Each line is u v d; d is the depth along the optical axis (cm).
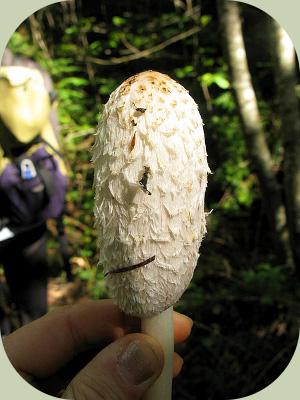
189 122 12
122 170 12
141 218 12
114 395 14
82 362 19
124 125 12
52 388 19
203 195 13
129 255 12
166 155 12
